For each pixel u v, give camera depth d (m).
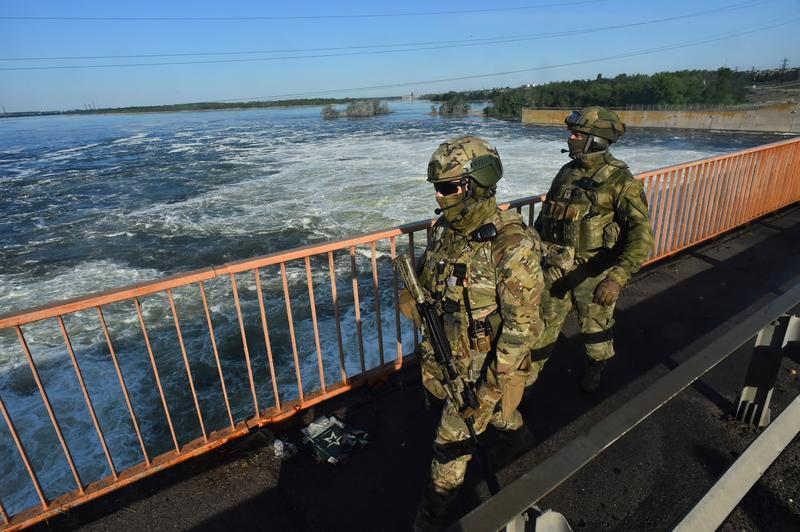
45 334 9.07
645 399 1.57
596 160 2.65
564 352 3.61
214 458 2.72
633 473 2.48
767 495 2.33
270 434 2.84
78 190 24.70
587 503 2.31
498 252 1.70
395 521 2.30
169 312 9.71
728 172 5.56
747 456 1.82
